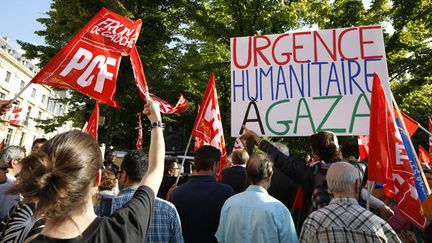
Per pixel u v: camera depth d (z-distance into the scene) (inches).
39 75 95.2
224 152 160.6
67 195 36.4
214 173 115.2
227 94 637.9
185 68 589.6
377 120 101.6
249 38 156.9
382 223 75.2
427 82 499.5
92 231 39.4
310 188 100.7
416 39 561.9
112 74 101.2
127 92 546.0
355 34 147.6
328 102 143.5
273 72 151.4
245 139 126.9
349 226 74.6
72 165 37.4
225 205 97.9
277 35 154.4
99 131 658.8
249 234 89.7
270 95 149.6
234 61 156.3
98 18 102.7
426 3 512.1
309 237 79.0
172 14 606.5
